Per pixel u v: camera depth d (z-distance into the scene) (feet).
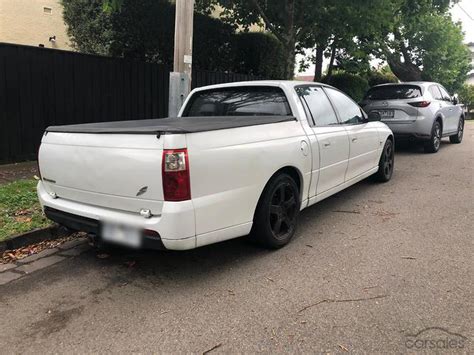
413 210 19.27
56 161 13.56
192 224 11.48
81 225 13.10
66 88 27.76
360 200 21.08
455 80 98.84
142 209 11.76
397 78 78.59
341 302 11.34
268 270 13.37
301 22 38.14
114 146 12.03
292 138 15.10
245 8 39.27
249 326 10.36
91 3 34.96
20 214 17.28
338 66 61.36
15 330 10.40
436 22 71.67
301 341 9.72
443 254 14.28
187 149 11.32
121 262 14.26
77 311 11.23
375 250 14.75
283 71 38.32
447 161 31.53
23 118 26.05
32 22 40.11
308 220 18.15
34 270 13.71
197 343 9.74
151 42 35.45
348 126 19.62
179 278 13.01
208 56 40.50
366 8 34.37
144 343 9.78
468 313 10.68
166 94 33.63
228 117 15.96
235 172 12.61
